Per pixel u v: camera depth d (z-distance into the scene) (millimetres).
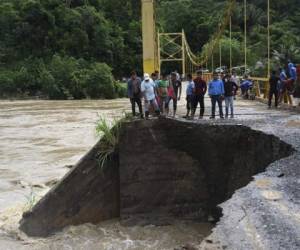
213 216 12031
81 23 93312
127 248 10156
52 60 84562
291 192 7219
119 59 99000
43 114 46312
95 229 11398
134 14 112188
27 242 10516
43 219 11164
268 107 20656
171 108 22469
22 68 82625
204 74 52875
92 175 11695
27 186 16156
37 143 26391
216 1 115500
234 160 12109
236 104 24344
